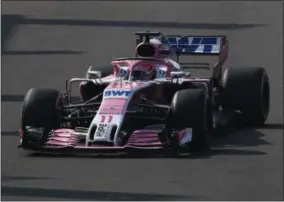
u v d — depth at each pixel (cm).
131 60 4903
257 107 5228
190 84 4912
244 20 9425
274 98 6131
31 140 4538
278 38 8419
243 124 5322
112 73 5400
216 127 5009
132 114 4609
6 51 8150
